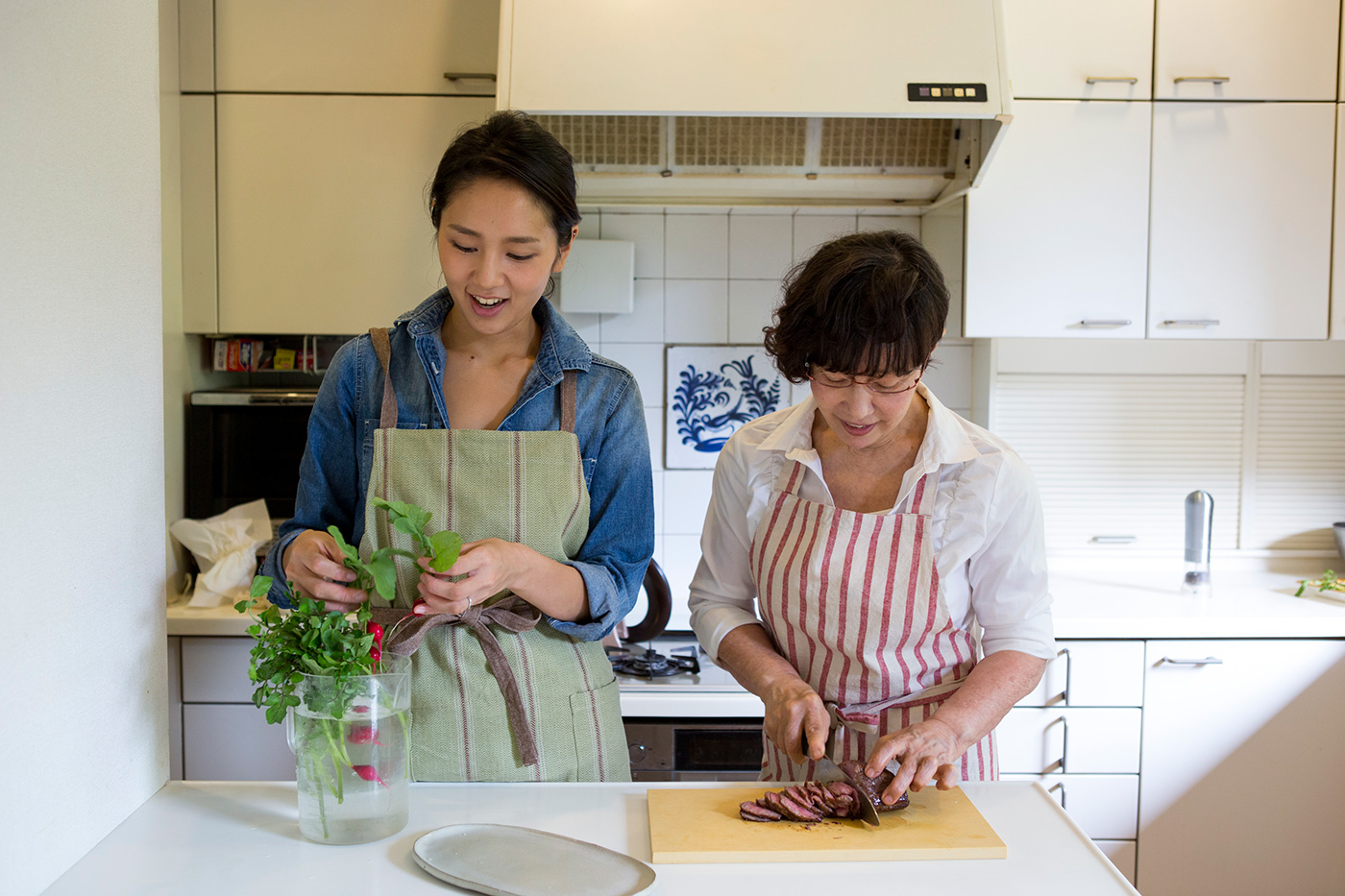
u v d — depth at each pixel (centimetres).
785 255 234
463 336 111
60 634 79
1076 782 194
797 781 110
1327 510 243
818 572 110
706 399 236
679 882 78
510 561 95
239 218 210
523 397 109
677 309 235
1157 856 195
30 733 75
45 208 77
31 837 75
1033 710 193
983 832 86
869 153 207
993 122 184
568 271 228
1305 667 193
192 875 78
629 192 213
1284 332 212
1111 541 242
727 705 183
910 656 110
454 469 105
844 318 90
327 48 208
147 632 94
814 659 114
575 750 107
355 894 75
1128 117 208
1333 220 210
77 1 81
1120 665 192
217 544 201
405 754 87
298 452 221
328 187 210
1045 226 209
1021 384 239
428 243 211
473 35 208
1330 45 208
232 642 189
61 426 80
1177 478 242
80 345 82
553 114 186
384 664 86
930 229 229
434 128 209
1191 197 209
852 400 95
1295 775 195
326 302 212
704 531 127
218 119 209
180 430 214
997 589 111
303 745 82
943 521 108
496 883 75
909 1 183
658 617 201
